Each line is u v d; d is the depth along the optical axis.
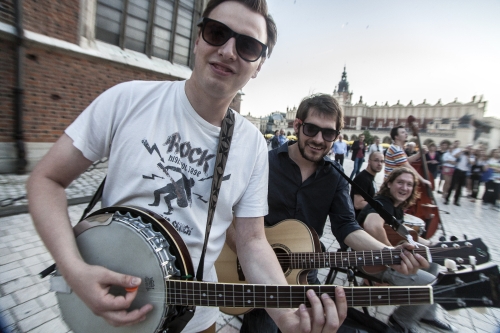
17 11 5.61
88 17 6.91
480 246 1.75
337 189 2.08
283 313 1.00
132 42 8.34
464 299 1.24
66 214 0.92
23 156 6.05
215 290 0.98
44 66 6.21
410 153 9.30
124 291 0.94
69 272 0.83
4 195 4.74
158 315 0.93
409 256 1.81
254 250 1.15
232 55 0.94
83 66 6.86
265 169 1.22
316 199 2.08
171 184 0.99
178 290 0.94
